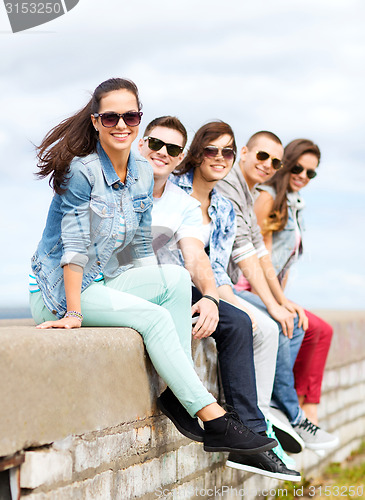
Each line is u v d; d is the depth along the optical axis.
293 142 4.39
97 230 2.72
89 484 2.37
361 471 5.14
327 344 4.43
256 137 4.03
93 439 2.39
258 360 3.61
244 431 2.81
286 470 3.24
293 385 4.25
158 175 3.28
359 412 6.11
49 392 2.17
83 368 2.33
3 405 1.99
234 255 3.90
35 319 2.83
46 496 2.16
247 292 4.10
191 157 3.56
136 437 2.70
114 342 2.53
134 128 2.71
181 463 3.09
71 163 2.66
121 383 2.57
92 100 2.72
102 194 2.71
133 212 2.81
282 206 4.33
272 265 4.12
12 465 2.04
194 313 3.17
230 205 3.72
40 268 2.78
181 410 2.84
